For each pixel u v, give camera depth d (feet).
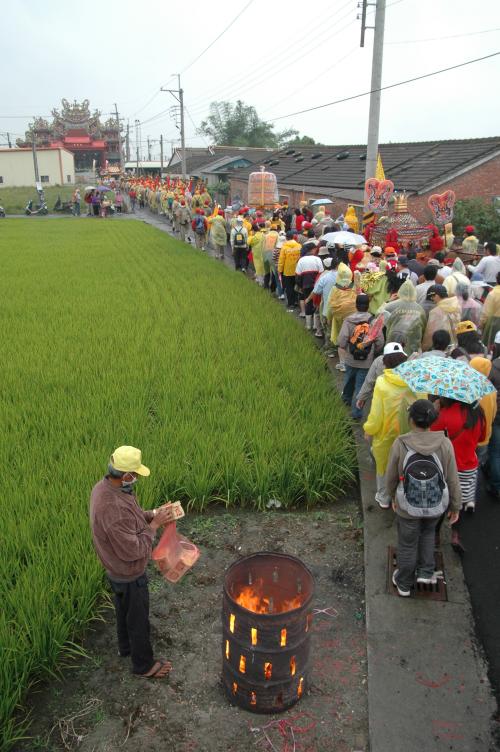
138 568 13.97
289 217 74.49
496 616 16.70
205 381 31.27
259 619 13.02
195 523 21.38
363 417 28.68
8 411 27.02
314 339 41.06
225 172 173.88
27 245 92.02
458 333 23.25
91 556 17.34
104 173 301.43
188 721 13.88
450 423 18.94
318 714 14.01
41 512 19.56
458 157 80.79
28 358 34.73
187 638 16.33
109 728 13.73
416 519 16.48
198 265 71.82
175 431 25.18
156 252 84.58
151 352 35.78
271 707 13.88
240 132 364.58
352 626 16.70
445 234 59.31
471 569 18.69
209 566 19.17
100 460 22.57
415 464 16.08
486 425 20.03
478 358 21.12
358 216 83.20
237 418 26.27
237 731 13.61
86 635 16.47
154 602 17.62
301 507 22.56
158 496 21.20
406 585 17.17
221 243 78.33
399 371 18.81
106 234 111.65
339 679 14.94
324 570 19.01
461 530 20.66
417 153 95.04
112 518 13.35
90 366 33.53
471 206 75.15
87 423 26.07
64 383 30.89
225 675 14.19
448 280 30.76
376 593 17.51
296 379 31.37
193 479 22.24
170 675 15.16
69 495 20.52
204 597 17.83
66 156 262.88
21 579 16.51
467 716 13.67
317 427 25.90
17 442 24.26
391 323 27.22
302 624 13.38
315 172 117.70
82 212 174.19
